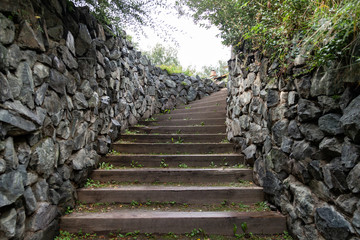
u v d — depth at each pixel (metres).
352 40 1.27
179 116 4.79
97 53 2.81
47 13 1.87
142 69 4.63
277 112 2.18
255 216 2.09
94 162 2.80
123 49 3.74
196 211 2.24
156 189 2.46
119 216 2.08
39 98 1.70
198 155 3.07
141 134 3.75
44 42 1.78
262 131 2.49
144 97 4.70
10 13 1.41
